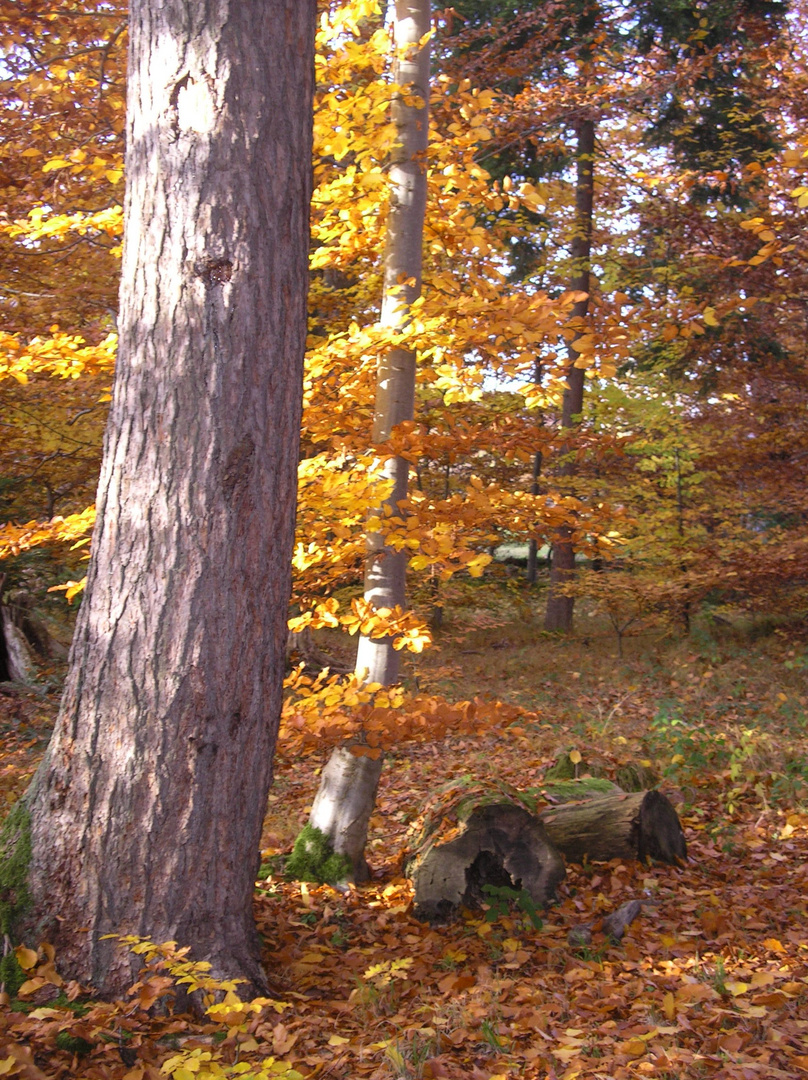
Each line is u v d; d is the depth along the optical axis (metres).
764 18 12.37
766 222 4.35
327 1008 3.37
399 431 4.50
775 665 10.34
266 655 3.27
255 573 3.21
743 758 6.36
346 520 4.50
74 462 10.08
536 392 4.77
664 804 5.08
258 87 3.24
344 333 4.68
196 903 3.12
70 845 3.12
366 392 5.16
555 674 11.39
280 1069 2.50
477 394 4.49
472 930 4.20
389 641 4.99
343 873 4.84
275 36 3.30
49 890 3.12
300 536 5.06
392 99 4.90
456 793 4.81
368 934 4.20
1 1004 2.96
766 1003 3.18
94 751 3.13
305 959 3.75
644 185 13.41
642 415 13.09
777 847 5.14
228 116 3.20
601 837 4.84
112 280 8.82
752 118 12.62
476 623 15.08
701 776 6.39
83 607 3.27
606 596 11.98
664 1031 2.96
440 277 4.66
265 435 3.24
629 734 7.73
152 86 3.24
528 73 13.26
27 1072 2.58
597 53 13.55
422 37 5.05
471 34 12.54
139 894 3.08
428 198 5.28
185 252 3.17
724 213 13.00
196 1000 3.12
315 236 5.53
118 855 3.08
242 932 3.27
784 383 13.72
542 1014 3.19
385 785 7.08
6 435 9.02
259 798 3.30
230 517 3.16
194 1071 2.43
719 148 12.88
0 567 10.45
